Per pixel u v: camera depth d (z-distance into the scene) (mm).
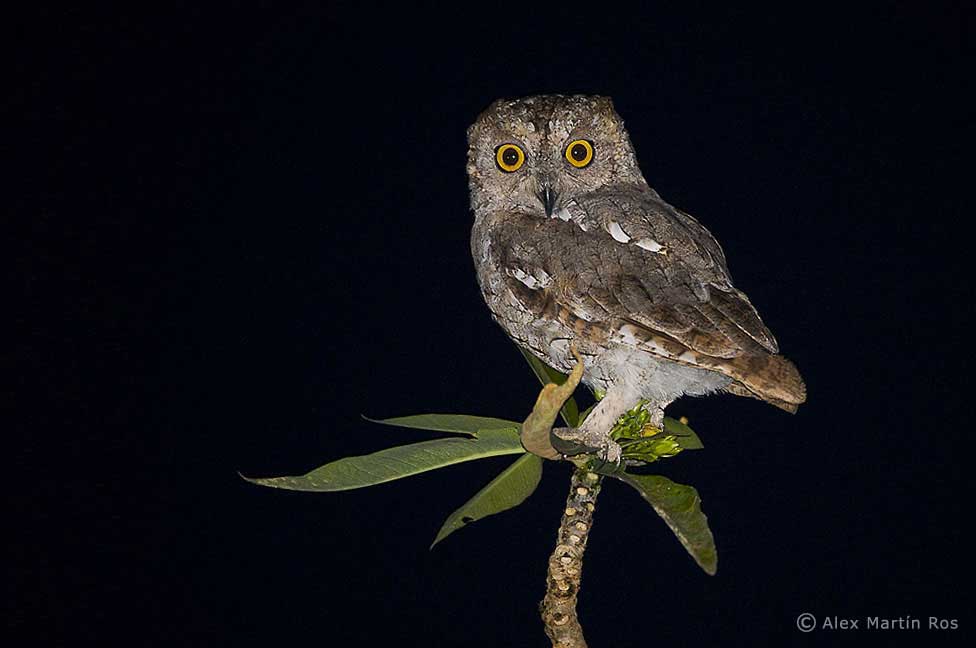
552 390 5316
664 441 5395
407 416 5383
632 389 5414
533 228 5449
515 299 5438
